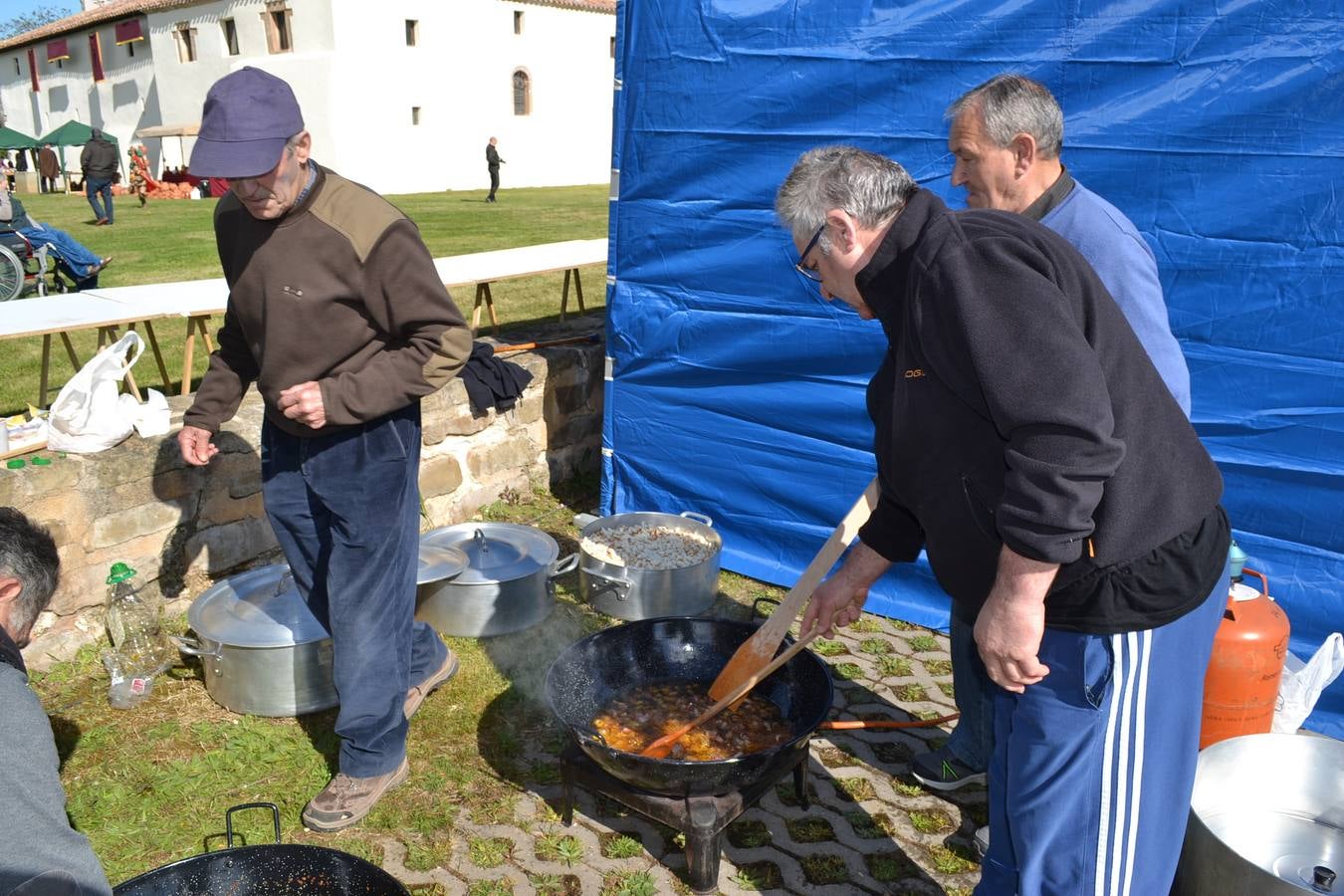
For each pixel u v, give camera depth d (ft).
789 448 13.55
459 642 12.05
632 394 14.69
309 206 7.88
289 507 8.95
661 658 9.82
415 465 8.91
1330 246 9.66
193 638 11.69
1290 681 9.67
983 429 5.74
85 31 112.68
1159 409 5.75
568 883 8.36
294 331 8.09
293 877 6.88
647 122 13.34
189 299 15.48
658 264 13.83
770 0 12.12
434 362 8.15
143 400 17.54
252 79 7.47
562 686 8.84
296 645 10.15
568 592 13.53
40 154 85.97
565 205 70.33
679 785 7.79
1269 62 9.62
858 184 5.90
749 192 12.82
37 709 4.90
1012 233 5.56
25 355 21.71
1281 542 10.52
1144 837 6.47
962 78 11.14
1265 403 10.29
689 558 13.01
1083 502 5.19
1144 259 7.41
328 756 9.91
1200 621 6.22
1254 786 7.97
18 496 10.43
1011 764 6.52
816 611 8.19
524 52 96.48
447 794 9.43
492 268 18.66
